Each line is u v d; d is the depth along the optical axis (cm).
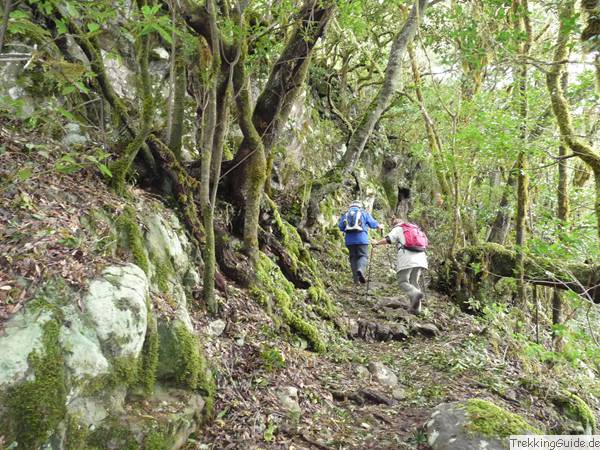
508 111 677
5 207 302
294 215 812
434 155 862
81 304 276
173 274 401
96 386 266
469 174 859
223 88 483
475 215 925
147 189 475
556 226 658
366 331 635
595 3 402
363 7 886
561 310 689
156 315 339
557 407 512
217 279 476
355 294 774
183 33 438
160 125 548
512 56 575
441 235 928
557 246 550
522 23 693
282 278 597
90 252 315
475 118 715
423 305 755
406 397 464
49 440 231
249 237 545
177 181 486
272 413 364
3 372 223
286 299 550
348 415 410
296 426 361
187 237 477
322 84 1236
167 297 369
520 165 664
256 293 507
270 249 623
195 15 438
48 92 420
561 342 657
